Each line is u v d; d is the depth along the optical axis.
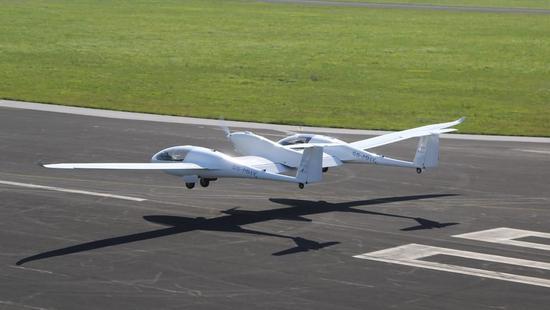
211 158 89.25
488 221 91.12
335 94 188.38
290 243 81.50
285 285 69.69
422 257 77.62
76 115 155.50
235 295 67.31
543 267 75.25
